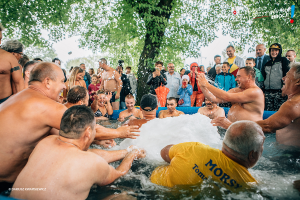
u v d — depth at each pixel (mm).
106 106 3730
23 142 1426
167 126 1892
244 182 1226
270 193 1187
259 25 8086
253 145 1171
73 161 1122
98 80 5613
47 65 1582
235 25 8383
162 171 1421
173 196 1215
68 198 1080
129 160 1611
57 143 1215
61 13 7660
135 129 1862
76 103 2273
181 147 1412
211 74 5738
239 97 2496
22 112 1396
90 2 8070
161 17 7031
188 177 1278
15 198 982
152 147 1797
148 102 2256
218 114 3297
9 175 1479
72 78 4215
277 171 1493
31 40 7918
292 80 1865
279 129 1919
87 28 8328
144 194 1255
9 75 2447
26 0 7250
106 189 1316
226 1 8172
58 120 1442
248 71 2535
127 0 7238
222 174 1232
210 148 1327
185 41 8188
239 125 1230
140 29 7867
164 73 5727
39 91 1555
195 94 5543
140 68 7297
